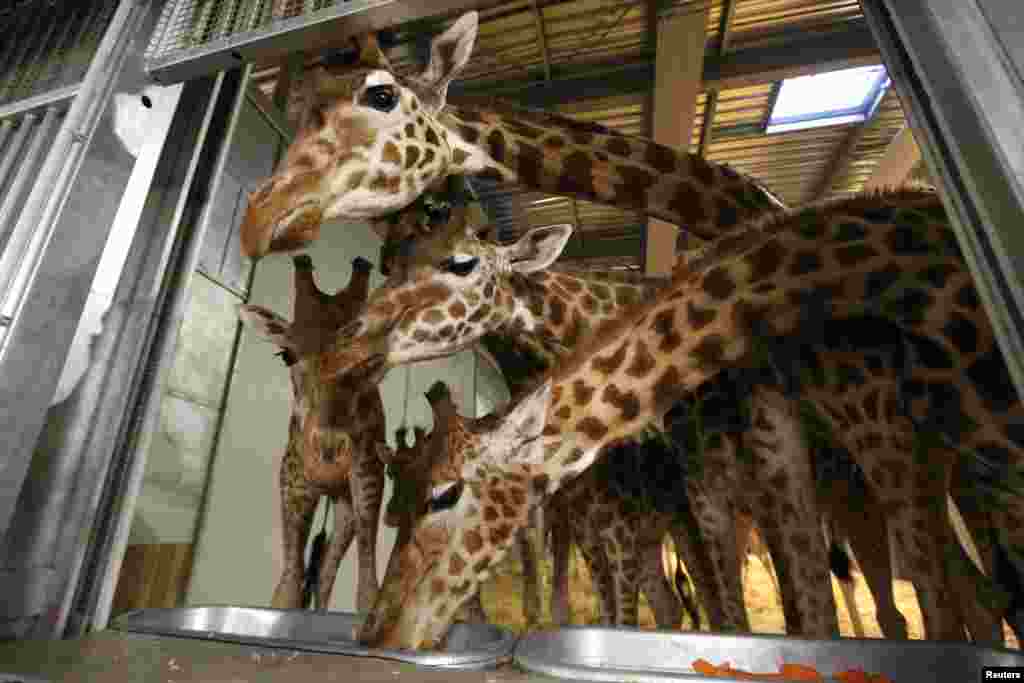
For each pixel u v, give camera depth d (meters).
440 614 1.95
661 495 4.30
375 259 6.91
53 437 1.62
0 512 1.45
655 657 1.96
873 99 7.25
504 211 9.49
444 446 2.18
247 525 4.38
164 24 1.90
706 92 7.10
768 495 2.54
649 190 3.17
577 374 2.23
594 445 2.16
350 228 6.44
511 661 1.61
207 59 1.80
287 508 3.71
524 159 3.08
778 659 1.87
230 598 4.14
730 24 6.37
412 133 2.54
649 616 6.04
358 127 2.37
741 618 2.94
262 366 4.70
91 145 1.76
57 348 1.62
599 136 3.24
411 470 2.26
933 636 2.07
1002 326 0.82
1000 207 0.83
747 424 2.77
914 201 2.07
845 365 2.46
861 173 8.77
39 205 1.68
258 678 1.22
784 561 2.45
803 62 6.45
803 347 2.55
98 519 1.72
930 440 2.35
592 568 4.45
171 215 1.95
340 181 2.29
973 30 0.89
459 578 2.00
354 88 2.42
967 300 1.79
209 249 4.16
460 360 9.76
